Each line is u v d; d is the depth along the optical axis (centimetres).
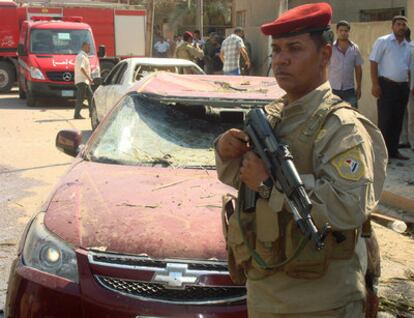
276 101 229
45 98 1616
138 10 2153
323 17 207
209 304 289
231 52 1362
